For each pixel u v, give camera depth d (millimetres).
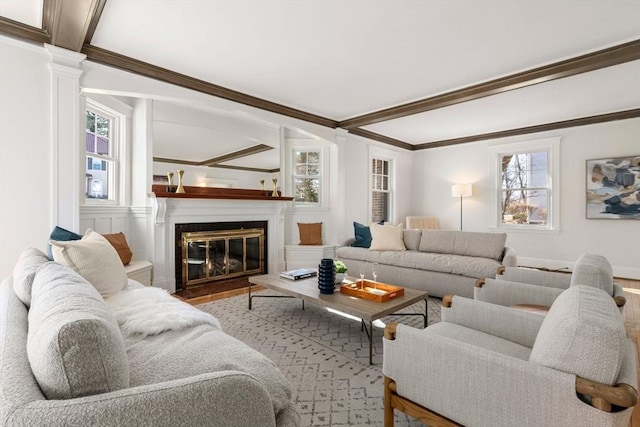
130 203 3809
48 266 1354
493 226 5934
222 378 773
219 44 2779
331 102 4285
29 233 2588
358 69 3271
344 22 2445
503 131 5730
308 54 2955
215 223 4215
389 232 4461
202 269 4125
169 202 3742
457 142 6336
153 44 2779
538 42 2730
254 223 4656
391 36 2645
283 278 3148
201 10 2303
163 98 3400
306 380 1940
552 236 5316
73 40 2580
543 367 995
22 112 2555
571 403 923
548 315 1235
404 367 1321
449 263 3555
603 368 905
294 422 1061
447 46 2803
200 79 3510
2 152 2484
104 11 2309
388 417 1385
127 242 3691
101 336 709
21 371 692
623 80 3484
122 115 3709
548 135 5332
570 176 5141
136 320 1409
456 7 2258
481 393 1104
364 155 5918
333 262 2664
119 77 3047
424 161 6910
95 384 683
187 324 1408
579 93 3891
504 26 2492
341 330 2715
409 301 2402
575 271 1868
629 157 4629
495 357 1076
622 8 2256
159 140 3846
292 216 5219
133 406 646
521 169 5691
